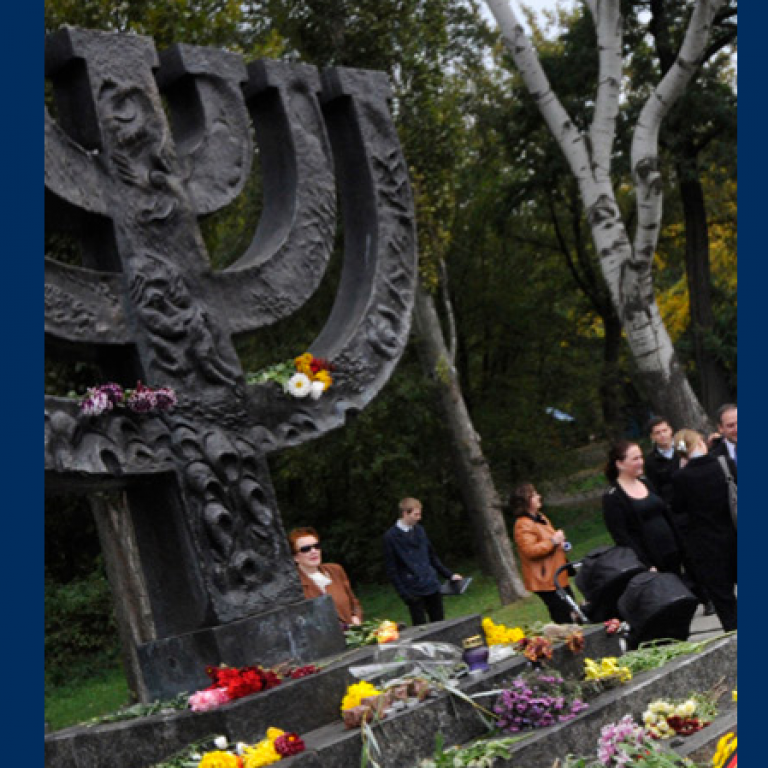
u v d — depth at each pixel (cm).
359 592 2212
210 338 645
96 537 2128
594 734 558
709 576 814
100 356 633
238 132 692
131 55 647
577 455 2378
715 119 2336
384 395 1983
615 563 768
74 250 1062
